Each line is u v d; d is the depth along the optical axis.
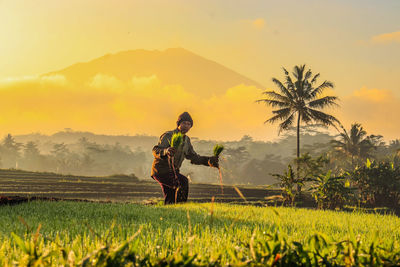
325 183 19.27
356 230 6.02
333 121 44.84
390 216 10.05
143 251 3.08
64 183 50.41
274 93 45.19
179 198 10.74
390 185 22.30
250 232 4.26
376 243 2.46
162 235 4.23
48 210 7.37
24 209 7.61
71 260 2.15
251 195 37.81
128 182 59.28
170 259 2.16
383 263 2.29
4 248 3.18
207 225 5.03
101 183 52.16
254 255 2.19
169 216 6.68
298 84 44.38
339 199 19.33
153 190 46.84
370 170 22.83
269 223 5.88
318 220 7.47
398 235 5.37
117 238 3.59
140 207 8.38
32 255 2.17
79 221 5.65
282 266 2.17
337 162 79.00
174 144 5.00
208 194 39.16
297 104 44.44
